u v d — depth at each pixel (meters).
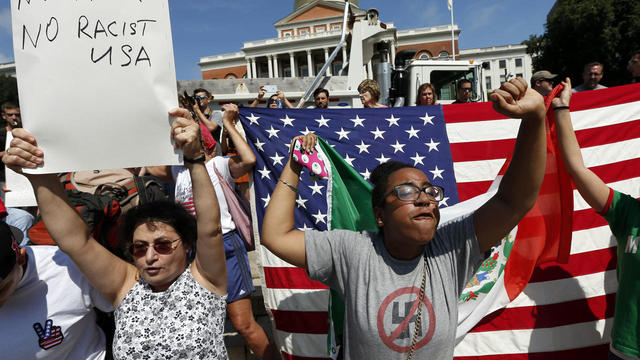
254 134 2.77
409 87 6.46
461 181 2.81
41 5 1.35
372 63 6.80
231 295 2.64
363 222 2.33
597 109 2.77
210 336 1.60
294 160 1.63
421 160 2.83
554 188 2.17
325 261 1.49
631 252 1.84
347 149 2.83
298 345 2.71
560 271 2.63
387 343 1.32
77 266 1.56
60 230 1.49
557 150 2.10
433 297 1.35
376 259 1.42
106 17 1.39
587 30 20.52
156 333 1.53
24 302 1.59
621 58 20.56
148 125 1.42
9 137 1.53
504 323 2.59
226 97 5.77
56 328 1.64
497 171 2.81
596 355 2.62
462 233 1.45
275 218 1.55
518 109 1.17
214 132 4.33
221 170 2.67
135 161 1.42
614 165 2.73
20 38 1.35
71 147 1.38
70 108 1.37
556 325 2.61
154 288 1.66
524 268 2.39
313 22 49.41
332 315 1.89
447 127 2.87
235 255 2.66
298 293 2.73
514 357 2.58
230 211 2.72
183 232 1.63
